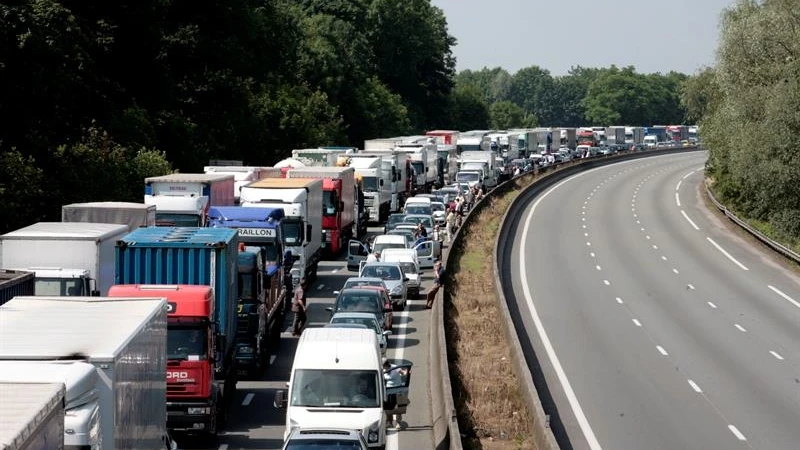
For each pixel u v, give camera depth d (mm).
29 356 38688
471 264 142000
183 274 69438
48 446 29516
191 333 61188
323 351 58000
